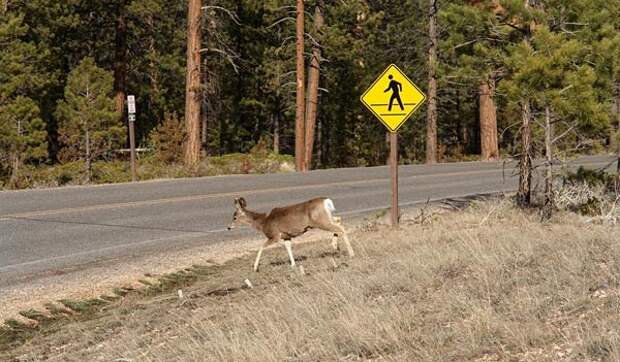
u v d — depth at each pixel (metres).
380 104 15.13
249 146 54.88
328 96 55.34
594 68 15.55
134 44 47.09
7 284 11.51
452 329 7.05
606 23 15.88
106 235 15.46
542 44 15.11
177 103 52.22
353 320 7.47
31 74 35.97
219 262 13.26
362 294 8.87
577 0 15.82
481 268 9.12
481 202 18.89
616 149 17.81
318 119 58.38
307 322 8.02
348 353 6.95
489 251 10.23
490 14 16.66
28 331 9.56
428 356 6.36
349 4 40.75
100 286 11.51
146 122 52.97
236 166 32.66
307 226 11.85
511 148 20.52
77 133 31.67
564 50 14.77
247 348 7.28
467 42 17.22
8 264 12.77
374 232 15.20
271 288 10.48
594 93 15.25
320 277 10.23
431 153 45.12
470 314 7.43
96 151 31.88
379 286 9.30
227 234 15.82
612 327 6.31
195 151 34.06
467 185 26.08
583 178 18.05
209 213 18.64
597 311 7.03
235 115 53.75
